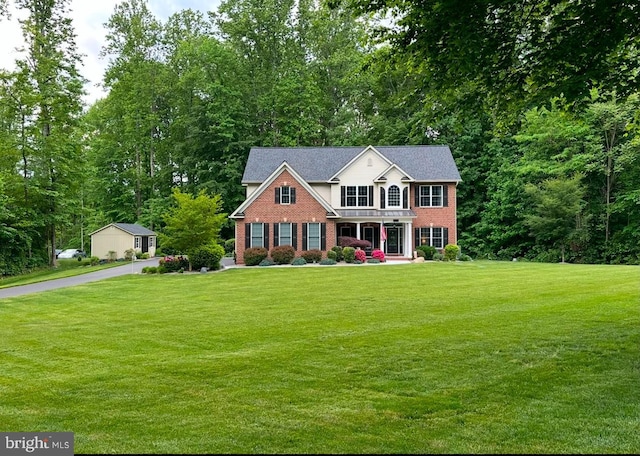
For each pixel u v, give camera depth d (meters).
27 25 34.06
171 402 6.32
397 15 8.64
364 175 34.16
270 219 31.14
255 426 5.46
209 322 12.13
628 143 30.06
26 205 34.03
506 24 8.20
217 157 46.16
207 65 48.22
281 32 48.25
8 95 33.34
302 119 46.38
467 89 9.57
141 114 50.19
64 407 6.22
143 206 51.94
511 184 37.31
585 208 35.09
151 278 23.50
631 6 7.36
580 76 8.05
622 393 6.23
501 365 7.63
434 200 34.59
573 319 10.90
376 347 9.00
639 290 14.84
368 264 28.47
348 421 5.55
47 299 17.55
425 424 5.41
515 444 4.86
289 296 16.30
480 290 16.45
